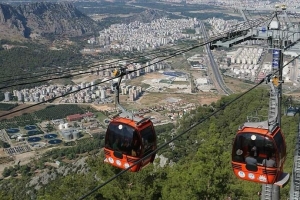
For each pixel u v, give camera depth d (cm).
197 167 3466
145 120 2239
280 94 2447
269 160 2066
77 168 9250
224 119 8212
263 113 7575
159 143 8850
